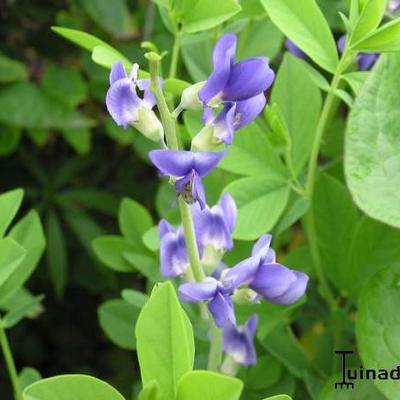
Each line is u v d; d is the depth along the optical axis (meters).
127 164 0.75
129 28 0.68
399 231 0.45
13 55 0.72
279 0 0.42
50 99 0.69
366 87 0.40
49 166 0.77
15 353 0.76
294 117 0.45
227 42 0.35
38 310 0.58
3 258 0.42
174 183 0.35
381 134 0.40
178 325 0.33
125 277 0.71
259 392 0.46
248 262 0.37
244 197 0.44
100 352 0.77
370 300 0.41
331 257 0.47
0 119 0.68
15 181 0.76
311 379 0.45
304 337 0.55
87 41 0.43
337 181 0.46
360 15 0.40
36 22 0.73
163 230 0.40
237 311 0.45
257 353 0.48
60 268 0.68
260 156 0.45
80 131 0.70
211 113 0.37
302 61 0.45
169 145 0.36
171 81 0.41
